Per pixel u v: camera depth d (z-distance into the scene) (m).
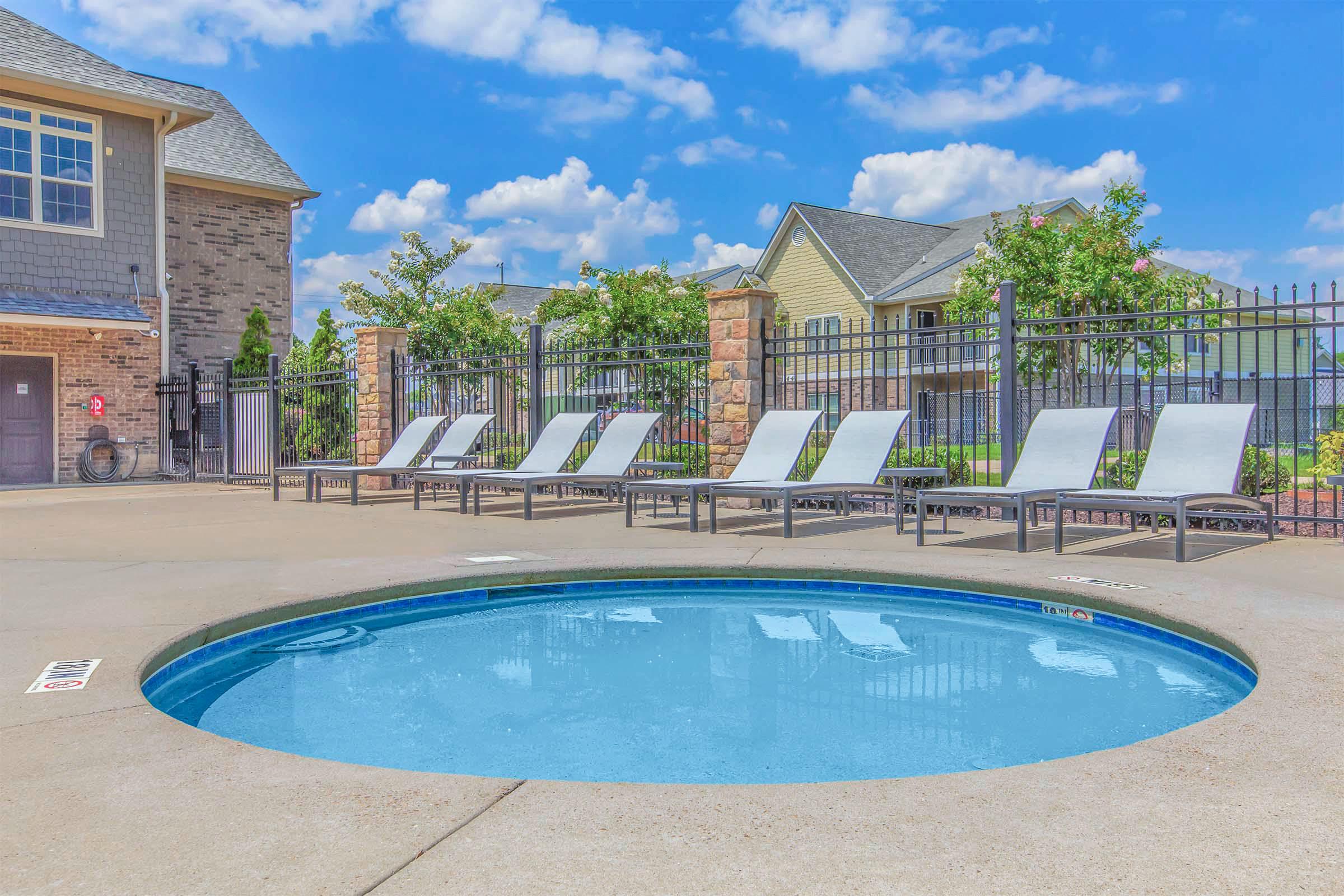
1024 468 6.47
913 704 2.98
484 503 9.61
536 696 3.13
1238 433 5.75
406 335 12.17
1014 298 7.11
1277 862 1.60
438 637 4.07
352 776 2.08
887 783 2.00
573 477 7.91
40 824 1.81
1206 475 5.69
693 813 1.84
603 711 2.95
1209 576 4.50
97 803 1.92
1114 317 6.66
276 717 2.91
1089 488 6.04
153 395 15.29
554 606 4.73
